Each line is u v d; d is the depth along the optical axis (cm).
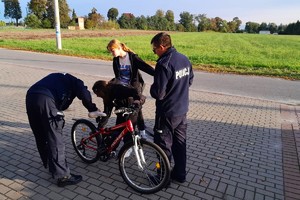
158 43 291
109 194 329
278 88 929
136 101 345
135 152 329
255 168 395
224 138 496
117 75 427
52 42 2614
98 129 382
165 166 313
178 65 292
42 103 311
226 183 355
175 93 302
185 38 4828
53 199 318
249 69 1315
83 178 362
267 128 552
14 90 809
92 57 1623
